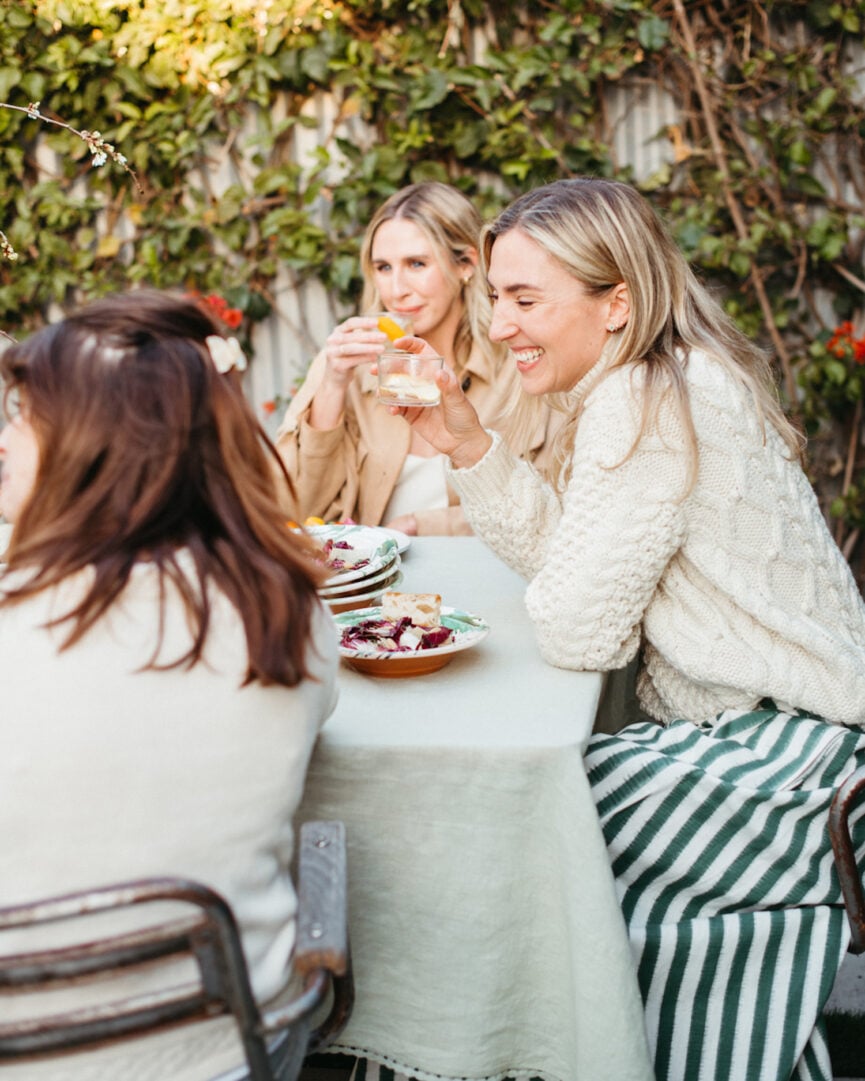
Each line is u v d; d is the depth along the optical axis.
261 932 1.13
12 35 3.86
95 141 2.16
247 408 1.15
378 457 2.85
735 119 4.07
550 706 1.53
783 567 1.69
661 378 1.66
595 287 1.76
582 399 1.84
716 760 1.64
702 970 1.58
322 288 4.19
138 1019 0.97
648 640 1.77
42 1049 0.96
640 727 1.76
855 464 4.27
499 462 1.93
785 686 1.65
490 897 1.45
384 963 1.49
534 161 3.99
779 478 1.72
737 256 4.05
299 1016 1.04
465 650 1.78
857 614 1.79
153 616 1.06
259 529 1.12
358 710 1.53
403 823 1.44
